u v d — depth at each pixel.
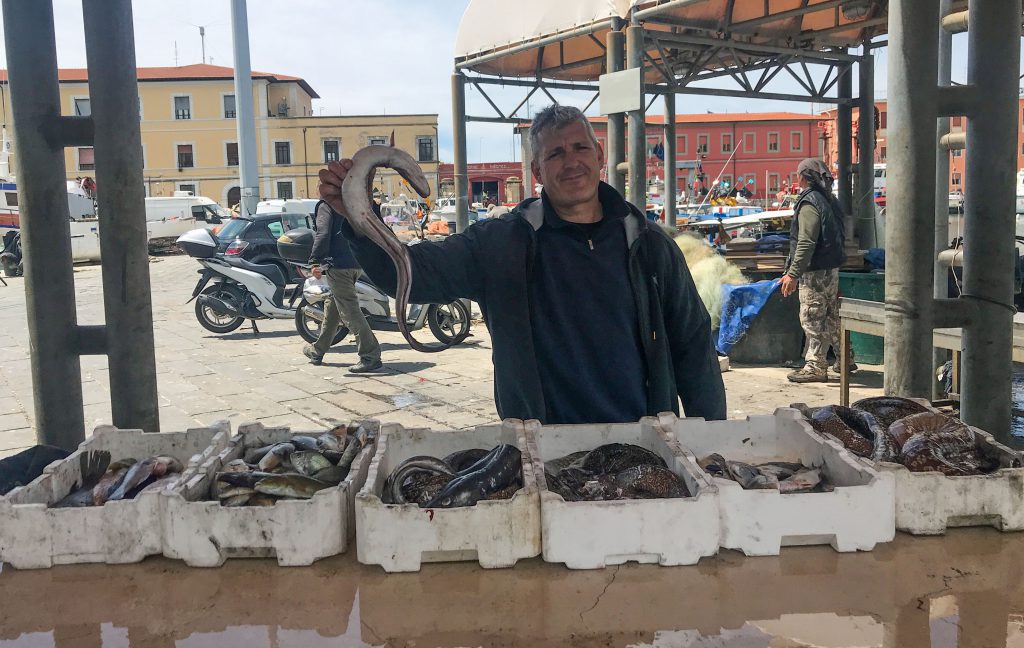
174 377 7.79
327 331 8.26
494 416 6.26
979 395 3.03
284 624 1.66
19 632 1.64
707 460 2.21
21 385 7.48
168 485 1.96
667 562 1.85
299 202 28.17
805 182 6.90
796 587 1.76
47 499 2.09
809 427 2.32
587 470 2.21
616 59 7.55
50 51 2.75
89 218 25.69
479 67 10.08
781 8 8.73
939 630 1.60
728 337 7.85
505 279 2.70
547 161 2.66
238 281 10.06
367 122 58.38
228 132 59.09
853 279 7.56
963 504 1.97
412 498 1.95
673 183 10.99
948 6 4.57
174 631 1.64
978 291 2.98
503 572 1.84
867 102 10.09
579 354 2.75
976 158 2.92
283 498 1.97
